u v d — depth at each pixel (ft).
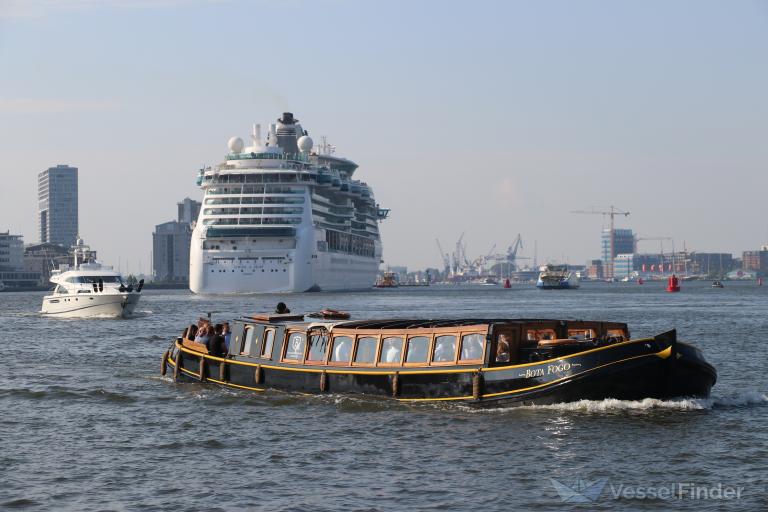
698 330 310.24
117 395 163.22
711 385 141.49
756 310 472.85
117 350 250.57
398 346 147.33
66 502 99.96
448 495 101.24
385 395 147.02
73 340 284.41
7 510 97.50
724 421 131.85
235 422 138.92
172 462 116.37
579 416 133.49
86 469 113.09
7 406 155.02
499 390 137.90
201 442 126.72
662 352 133.59
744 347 242.99
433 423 133.28
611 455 115.75
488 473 109.19
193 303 590.55
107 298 401.08
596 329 149.28
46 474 110.83
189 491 103.55
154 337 292.20
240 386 164.55
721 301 633.20
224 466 114.21
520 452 117.60
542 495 101.04
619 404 135.33
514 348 142.20
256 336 164.25
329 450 120.98
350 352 151.74
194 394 163.43
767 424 130.21
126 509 97.50
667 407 137.39
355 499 100.07
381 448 121.29
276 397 156.97
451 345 143.13
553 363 134.92
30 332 321.32
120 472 111.65
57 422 141.18
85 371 200.54
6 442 127.65
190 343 176.24
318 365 154.20
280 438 128.26
